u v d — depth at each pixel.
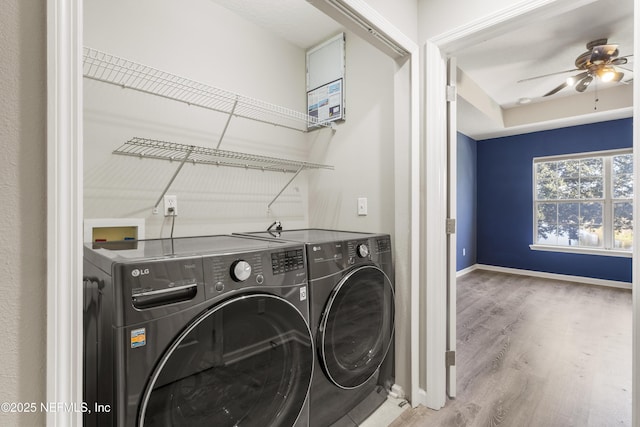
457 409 1.69
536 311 3.34
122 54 1.55
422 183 1.71
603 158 4.49
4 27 0.53
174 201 1.75
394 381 1.79
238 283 1.02
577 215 4.72
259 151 2.15
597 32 2.59
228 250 1.08
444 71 1.70
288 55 2.36
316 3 1.29
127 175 1.59
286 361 1.17
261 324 1.08
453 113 1.75
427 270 1.69
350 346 1.48
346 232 2.02
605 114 4.07
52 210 0.57
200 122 1.86
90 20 1.47
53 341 0.57
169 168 1.74
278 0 1.91
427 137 1.68
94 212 1.49
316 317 1.31
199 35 1.84
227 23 1.98
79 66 0.60
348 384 1.44
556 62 3.12
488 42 2.74
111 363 0.80
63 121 0.58
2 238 0.53
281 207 2.28
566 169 4.82
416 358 1.71
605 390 1.87
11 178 0.54
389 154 1.93
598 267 4.50
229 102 1.91
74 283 0.59
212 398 0.96
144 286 0.82
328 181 2.31
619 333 2.74
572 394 1.83
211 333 0.94
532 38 2.68
